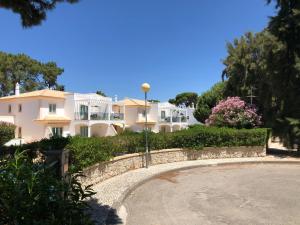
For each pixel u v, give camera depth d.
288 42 19.38
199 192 10.50
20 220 2.93
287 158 18.66
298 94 19.72
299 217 7.74
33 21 7.91
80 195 3.78
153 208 8.59
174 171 14.85
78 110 41.38
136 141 15.35
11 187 3.04
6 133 33.22
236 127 21.89
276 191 10.57
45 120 37.50
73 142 10.48
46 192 3.19
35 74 59.06
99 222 7.05
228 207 8.64
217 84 49.03
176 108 61.81
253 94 29.92
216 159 18.44
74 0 7.94
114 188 10.61
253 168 15.84
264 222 7.37
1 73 52.66
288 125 19.84
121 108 53.28
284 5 19.08
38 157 9.06
